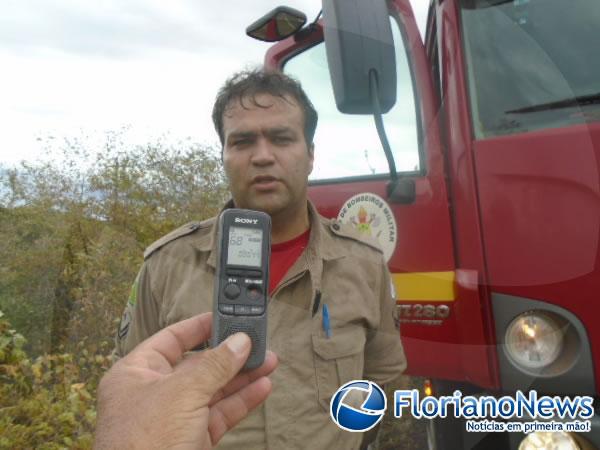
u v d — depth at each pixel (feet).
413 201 5.01
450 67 5.12
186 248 3.80
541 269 4.45
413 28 5.48
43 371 4.10
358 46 4.47
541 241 4.47
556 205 4.46
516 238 4.55
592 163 4.40
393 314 4.41
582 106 4.88
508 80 5.06
